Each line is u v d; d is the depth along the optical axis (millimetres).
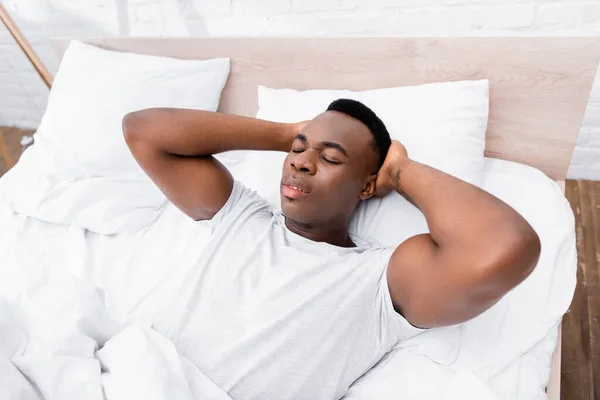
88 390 774
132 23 1780
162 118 967
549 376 902
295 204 903
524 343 896
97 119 1362
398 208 1046
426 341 888
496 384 854
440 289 722
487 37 1165
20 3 1882
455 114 1146
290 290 871
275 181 1201
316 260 904
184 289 930
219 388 815
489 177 1206
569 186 1802
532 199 1136
